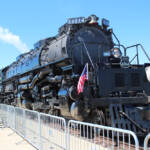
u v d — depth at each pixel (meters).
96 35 9.86
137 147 3.12
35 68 11.94
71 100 8.27
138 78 7.78
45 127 6.23
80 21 9.34
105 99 6.97
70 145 5.08
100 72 7.45
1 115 13.00
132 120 6.42
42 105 10.91
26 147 6.97
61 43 9.34
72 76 8.19
